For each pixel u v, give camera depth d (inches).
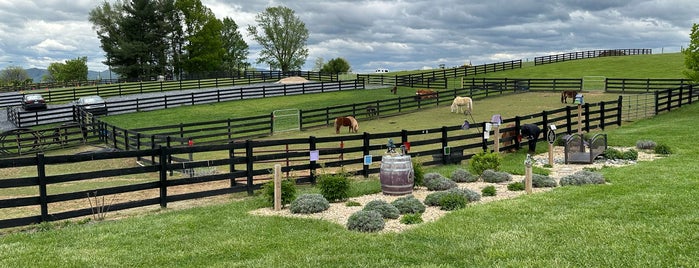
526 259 228.4
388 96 1695.4
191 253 253.8
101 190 355.6
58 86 2559.1
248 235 284.7
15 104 1802.4
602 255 229.1
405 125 1087.6
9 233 323.6
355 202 370.6
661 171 446.0
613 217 290.8
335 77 2561.5
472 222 294.8
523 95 1563.7
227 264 235.8
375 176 530.6
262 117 1058.1
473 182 454.3
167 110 1417.3
